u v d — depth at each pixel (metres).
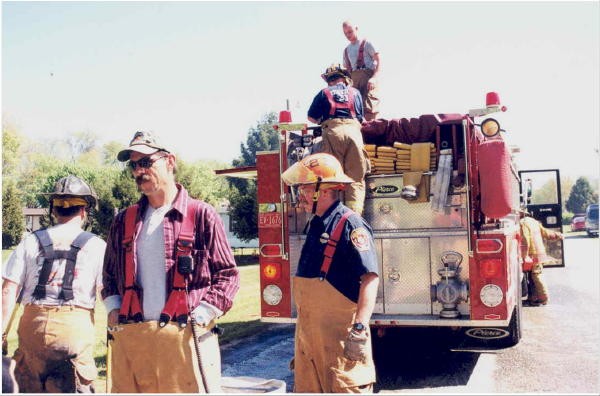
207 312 2.89
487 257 5.17
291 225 5.90
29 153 40.97
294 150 5.94
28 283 3.45
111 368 3.02
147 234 2.94
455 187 5.37
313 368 3.16
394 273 5.58
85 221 3.75
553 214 13.96
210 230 2.96
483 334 5.61
